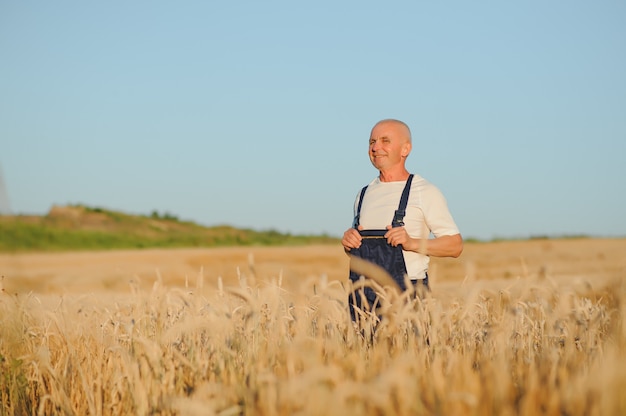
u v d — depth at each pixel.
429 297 4.23
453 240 6.15
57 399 4.51
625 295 3.60
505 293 4.19
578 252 24.17
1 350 4.98
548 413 3.08
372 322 4.57
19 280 5.10
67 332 5.18
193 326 4.21
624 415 3.00
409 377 3.17
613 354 3.24
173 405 3.56
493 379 3.29
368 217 6.27
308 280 4.00
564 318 3.98
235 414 3.54
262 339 4.23
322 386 3.09
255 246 39.22
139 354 4.45
